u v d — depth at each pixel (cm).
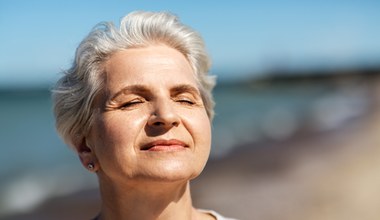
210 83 280
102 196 267
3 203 1357
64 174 1756
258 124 3450
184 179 238
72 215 1188
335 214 1019
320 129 3042
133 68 245
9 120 4350
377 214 1009
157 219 251
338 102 5866
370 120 3400
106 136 241
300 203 1113
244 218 1008
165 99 240
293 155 1958
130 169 236
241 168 1666
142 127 237
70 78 263
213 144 2391
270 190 1259
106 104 244
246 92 10769
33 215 1216
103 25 257
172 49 260
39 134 3275
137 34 253
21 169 1978
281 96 8794
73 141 268
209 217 283
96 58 252
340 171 1527
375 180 1345
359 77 12900
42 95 8288
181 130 240
